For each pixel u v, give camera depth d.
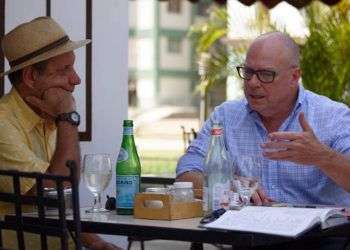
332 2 7.57
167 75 44.47
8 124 3.50
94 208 3.35
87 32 5.62
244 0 7.49
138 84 44.16
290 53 3.75
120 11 5.86
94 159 3.26
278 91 3.73
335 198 3.73
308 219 2.72
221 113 4.04
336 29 10.28
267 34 3.79
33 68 3.62
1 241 3.20
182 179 3.86
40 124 3.69
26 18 5.30
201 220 2.89
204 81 13.49
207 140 3.98
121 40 5.87
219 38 15.55
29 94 3.63
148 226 2.81
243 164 3.42
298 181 3.75
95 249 3.91
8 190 3.40
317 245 3.46
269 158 3.24
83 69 5.61
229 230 2.63
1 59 5.11
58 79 3.63
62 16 5.49
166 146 33.31
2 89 5.11
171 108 43.78
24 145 3.48
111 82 5.80
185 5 42.88
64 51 3.63
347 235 2.93
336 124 3.81
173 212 2.98
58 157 3.46
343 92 10.24
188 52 44.09
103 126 5.75
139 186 3.21
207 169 3.17
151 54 44.25
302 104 3.87
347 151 3.72
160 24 43.91
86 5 5.62
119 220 3.00
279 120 3.87
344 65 10.22
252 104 3.77
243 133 3.93
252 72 3.73
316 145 3.21
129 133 3.22
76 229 2.75
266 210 2.88
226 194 3.15
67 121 3.55
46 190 3.28
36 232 2.90
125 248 5.67
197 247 4.03
